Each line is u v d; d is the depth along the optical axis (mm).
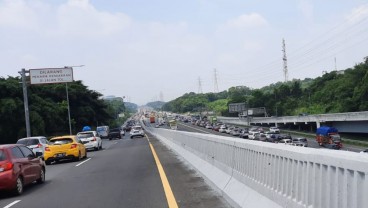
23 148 15141
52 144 26109
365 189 4504
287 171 6730
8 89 69938
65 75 53156
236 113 171625
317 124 82125
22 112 68875
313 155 5703
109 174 17297
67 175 18328
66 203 11164
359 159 4609
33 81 52750
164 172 16734
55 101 93438
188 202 10227
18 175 13422
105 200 11180
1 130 66500
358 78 92875
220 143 12344
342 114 70812
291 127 108562
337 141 58094
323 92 111188
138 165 20297
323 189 5434
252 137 79438
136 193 11984
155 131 67312
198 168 15898
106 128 79875
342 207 4973
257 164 8438
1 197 13141
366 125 65625
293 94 140250
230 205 9578
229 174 10898
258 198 8031
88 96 106312
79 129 99812
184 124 166000
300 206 6102
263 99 146750
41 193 13445
